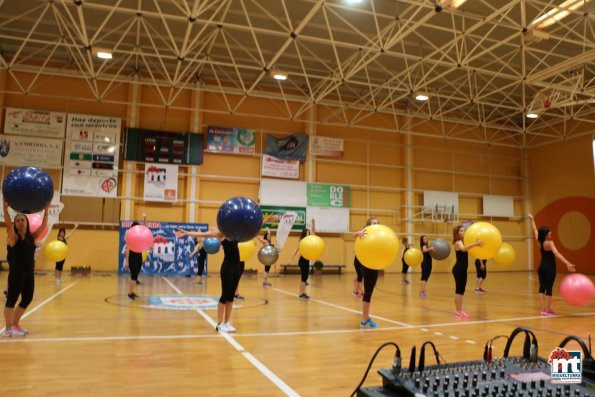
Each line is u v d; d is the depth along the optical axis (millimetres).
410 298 8867
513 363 1997
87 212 14344
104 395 2939
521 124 20000
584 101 12758
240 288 10375
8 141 13766
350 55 14305
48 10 11789
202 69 15258
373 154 17531
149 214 14820
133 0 11266
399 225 17578
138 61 14852
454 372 1847
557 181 18531
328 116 16609
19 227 4523
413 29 9719
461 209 18531
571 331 5520
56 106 14383
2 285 9445
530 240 19484
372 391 1797
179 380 3281
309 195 16297
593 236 16969
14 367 3525
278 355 4066
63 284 10188
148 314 6148
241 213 4523
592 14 9703
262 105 16359
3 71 13945
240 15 11906
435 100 17875
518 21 11727
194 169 15227
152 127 15125
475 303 8211
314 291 9953
